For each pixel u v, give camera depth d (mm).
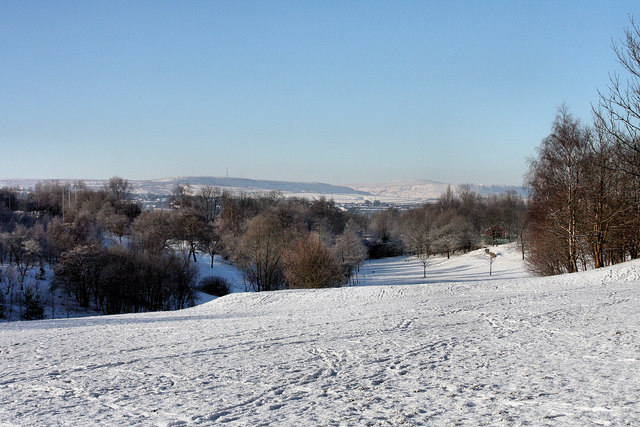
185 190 138625
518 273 81562
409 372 13227
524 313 22734
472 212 141500
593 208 40969
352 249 86125
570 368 12445
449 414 9352
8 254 75562
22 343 21312
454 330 19656
